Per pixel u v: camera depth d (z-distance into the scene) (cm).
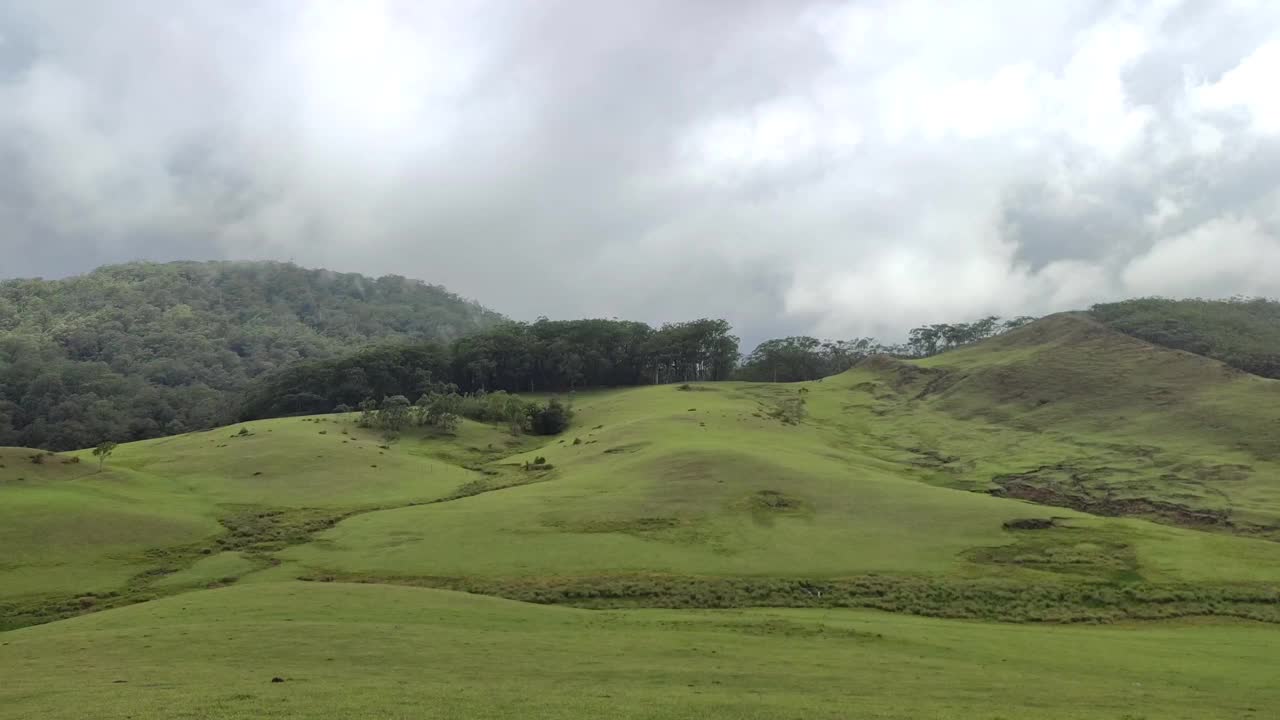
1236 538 7288
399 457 11212
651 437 11700
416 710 2305
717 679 2959
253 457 10425
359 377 18762
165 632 3581
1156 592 5769
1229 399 13000
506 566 6281
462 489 9738
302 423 13500
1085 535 7169
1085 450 12075
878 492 8388
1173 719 2556
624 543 6838
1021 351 18288
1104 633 4838
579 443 12238
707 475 8825
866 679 3047
